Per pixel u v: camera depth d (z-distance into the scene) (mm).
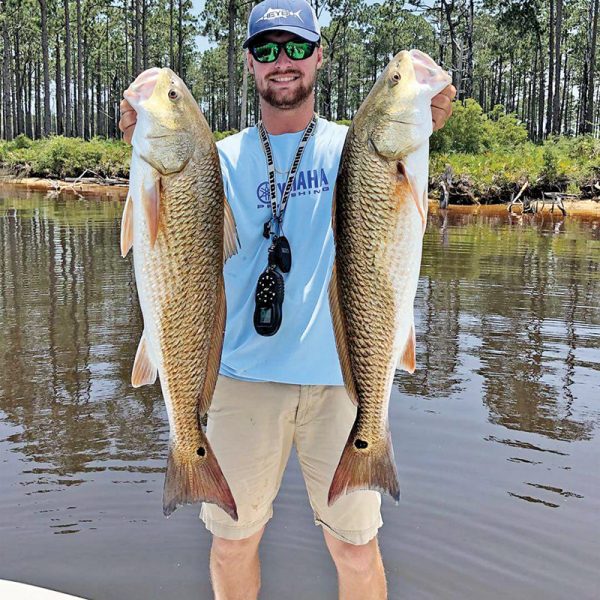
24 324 8383
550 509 4270
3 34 59000
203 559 3789
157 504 4309
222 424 3232
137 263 2672
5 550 3824
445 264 12781
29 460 4859
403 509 4254
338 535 3172
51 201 26328
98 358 7109
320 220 3152
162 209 2648
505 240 16375
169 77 2643
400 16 55188
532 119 60656
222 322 2838
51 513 4184
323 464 3221
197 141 2664
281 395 3191
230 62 41844
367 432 2900
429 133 2701
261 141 3223
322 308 3131
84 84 67375
